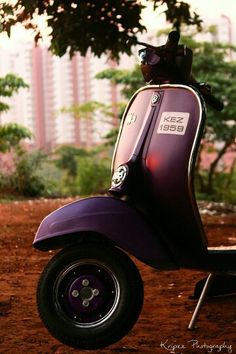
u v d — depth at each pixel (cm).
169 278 952
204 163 3466
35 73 5562
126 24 1360
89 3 1327
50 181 2558
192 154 591
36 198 2322
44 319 595
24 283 930
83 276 596
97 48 1370
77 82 5484
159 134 608
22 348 646
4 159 2441
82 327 592
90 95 5422
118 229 588
